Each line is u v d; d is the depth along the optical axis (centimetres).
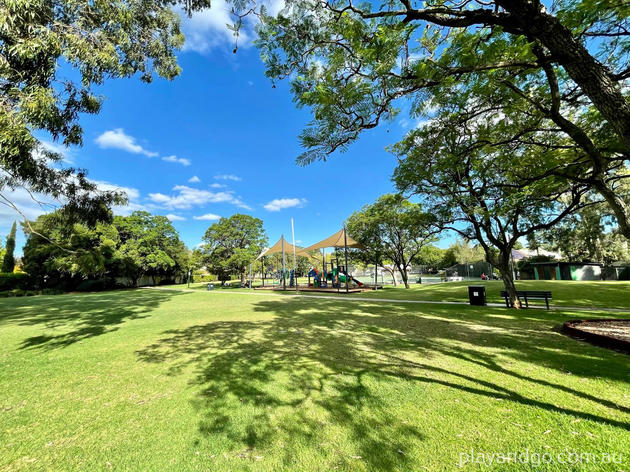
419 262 4484
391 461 215
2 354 540
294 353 506
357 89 211
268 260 4253
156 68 614
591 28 301
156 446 244
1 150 306
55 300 1706
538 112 513
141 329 764
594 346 485
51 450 243
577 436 235
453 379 365
